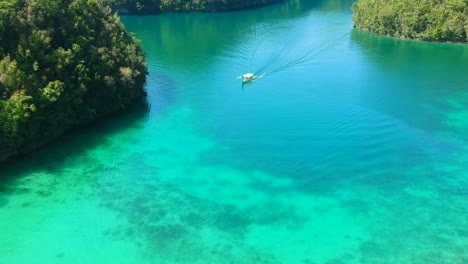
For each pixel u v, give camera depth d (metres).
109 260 43.06
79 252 44.00
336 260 42.53
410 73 91.25
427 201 50.59
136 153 61.69
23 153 59.78
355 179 55.06
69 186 54.09
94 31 72.44
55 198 51.84
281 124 69.31
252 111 74.62
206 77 92.06
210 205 50.81
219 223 47.91
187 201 51.53
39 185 54.00
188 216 49.09
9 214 48.97
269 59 102.69
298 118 71.19
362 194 52.19
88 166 58.34
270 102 78.06
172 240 45.59
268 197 52.09
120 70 73.12
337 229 46.62
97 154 61.19
